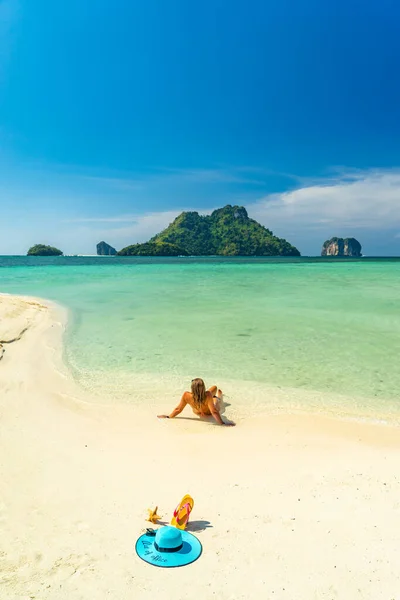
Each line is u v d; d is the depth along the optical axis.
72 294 24.62
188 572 3.26
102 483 4.78
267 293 25.20
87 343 12.50
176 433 6.52
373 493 4.48
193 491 4.59
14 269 57.91
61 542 3.64
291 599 2.98
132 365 10.34
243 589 3.08
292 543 3.62
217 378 9.38
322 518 4.00
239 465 5.29
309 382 9.13
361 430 6.61
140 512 4.15
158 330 14.31
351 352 11.56
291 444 6.02
